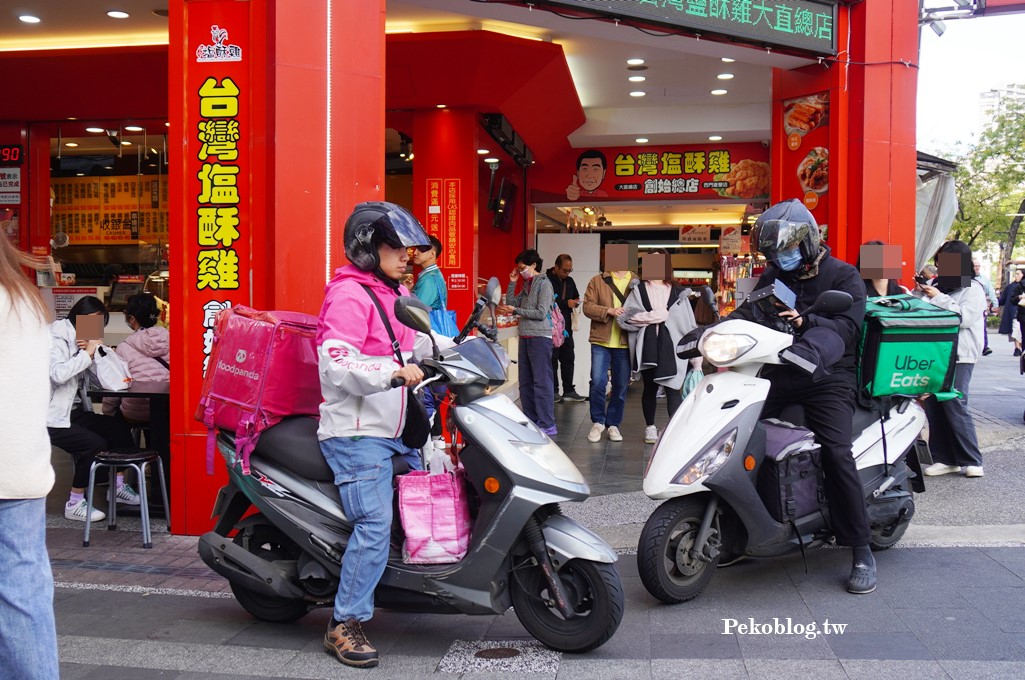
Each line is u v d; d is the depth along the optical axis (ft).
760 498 14.57
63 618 13.88
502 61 31.45
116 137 41.09
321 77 17.40
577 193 50.26
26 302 7.98
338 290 12.01
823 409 15.05
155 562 16.79
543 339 29.40
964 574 15.66
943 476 23.13
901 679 11.36
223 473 18.12
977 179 123.34
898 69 26.00
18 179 38.99
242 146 17.74
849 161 26.11
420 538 12.10
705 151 49.19
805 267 15.48
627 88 41.27
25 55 32.07
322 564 12.46
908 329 15.51
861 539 14.73
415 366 11.45
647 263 27.35
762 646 12.57
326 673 11.80
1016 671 11.55
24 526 8.02
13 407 7.84
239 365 12.64
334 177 17.51
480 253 50.14
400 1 21.71
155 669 11.94
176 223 17.89
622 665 11.98
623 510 20.31
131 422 21.52
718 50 25.30
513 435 11.94
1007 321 49.34
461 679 11.60
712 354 14.23
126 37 32.55
